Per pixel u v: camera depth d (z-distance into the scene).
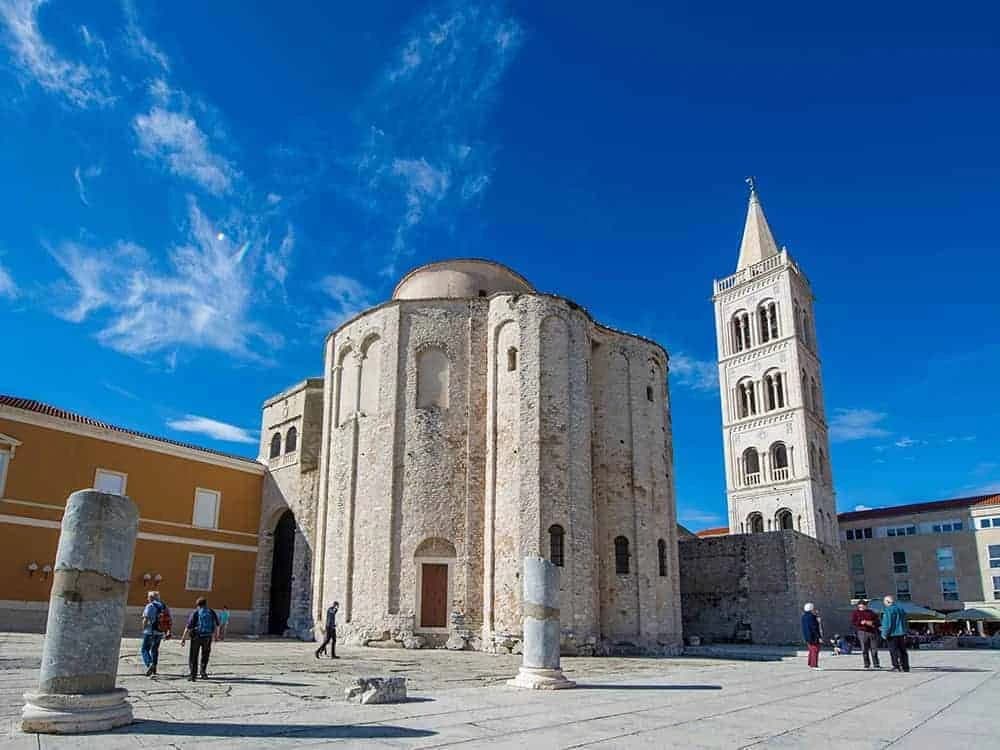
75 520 11.07
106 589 11.05
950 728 11.53
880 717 12.67
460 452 33.72
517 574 30.50
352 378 37.75
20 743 9.23
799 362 68.69
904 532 78.88
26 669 17.95
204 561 42.66
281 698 14.12
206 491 43.75
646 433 37.62
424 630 31.52
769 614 39.97
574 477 32.28
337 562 35.25
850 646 36.97
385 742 9.66
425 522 32.84
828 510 67.88
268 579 44.94
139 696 14.19
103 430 39.16
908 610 51.81
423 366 35.44
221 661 22.97
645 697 15.16
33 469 36.09
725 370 74.12
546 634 17.17
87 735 9.84
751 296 74.06
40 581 35.25
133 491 40.03
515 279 40.22
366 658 25.70
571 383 33.69
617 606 33.91
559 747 9.48
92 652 10.66
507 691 16.03
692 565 43.34
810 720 12.23
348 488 35.62
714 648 36.06
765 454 68.31
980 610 54.78
